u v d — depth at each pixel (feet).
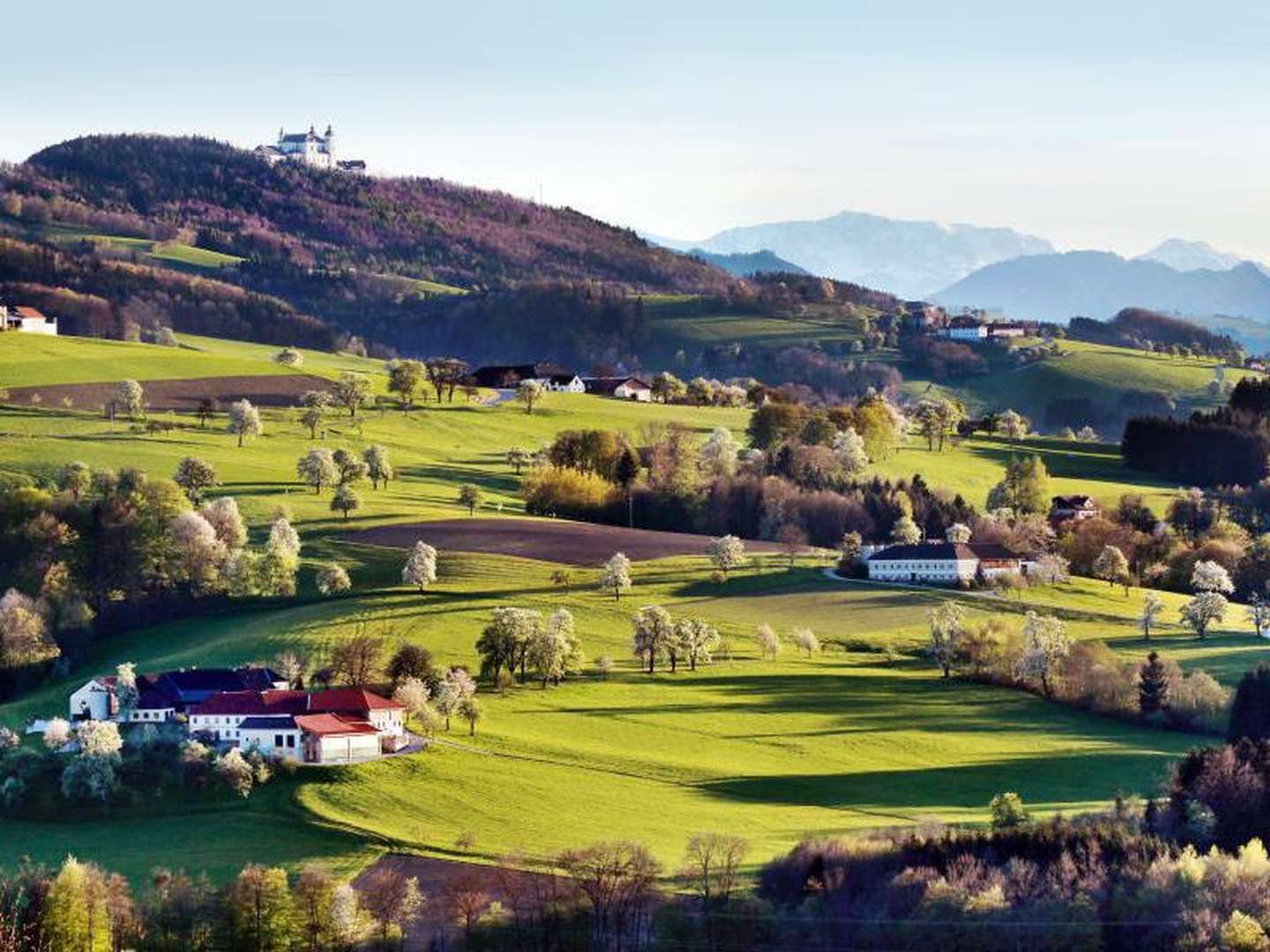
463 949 549.13
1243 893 568.82
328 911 561.84
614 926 556.92
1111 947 555.69
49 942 553.23
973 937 548.72
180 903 571.69
